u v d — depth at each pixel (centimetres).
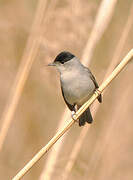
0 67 1185
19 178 739
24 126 1213
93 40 985
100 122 1198
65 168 964
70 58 991
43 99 1225
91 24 1016
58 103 1233
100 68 1189
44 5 1043
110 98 1224
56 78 1198
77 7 1012
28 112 1213
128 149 1183
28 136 1213
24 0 1223
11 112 997
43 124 1230
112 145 1184
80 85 985
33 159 748
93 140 1188
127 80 1230
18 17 1203
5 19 1195
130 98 1218
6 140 1208
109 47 1195
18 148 1212
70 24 1012
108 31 1197
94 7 1024
